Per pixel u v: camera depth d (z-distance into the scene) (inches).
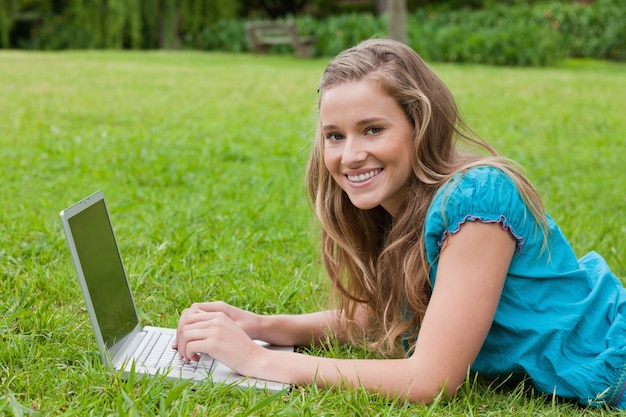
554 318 93.4
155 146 275.4
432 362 87.7
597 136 321.4
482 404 92.4
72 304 120.7
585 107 401.7
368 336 110.7
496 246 88.5
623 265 153.0
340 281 108.7
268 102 408.2
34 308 118.2
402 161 92.7
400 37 606.9
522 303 92.9
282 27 771.4
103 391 89.4
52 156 249.9
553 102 417.1
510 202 89.8
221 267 142.2
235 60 710.5
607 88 485.1
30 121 319.9
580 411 92.7
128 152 260.1
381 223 106.0
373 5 1157.7
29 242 155.8
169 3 895.1
